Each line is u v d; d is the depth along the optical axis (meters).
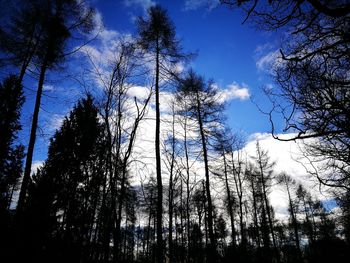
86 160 8.48
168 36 13.65
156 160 11.66
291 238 35.31
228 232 29.38
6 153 18.14
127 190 9.64
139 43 12.38
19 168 20.36
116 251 7.27
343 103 3.57
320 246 18.00
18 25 11.03
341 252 16.42
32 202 10.45
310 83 3.87
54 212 10.35
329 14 2.96
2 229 9.45
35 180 11.69
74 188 8.90
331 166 4.64
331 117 3.48
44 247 9.07
